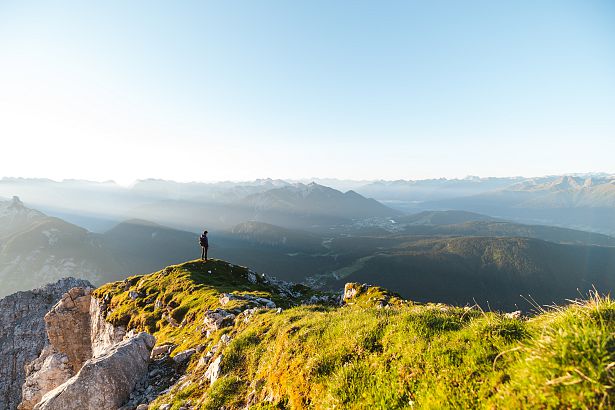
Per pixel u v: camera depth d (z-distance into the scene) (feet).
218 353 56.85
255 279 196.44
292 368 35.73
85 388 52.24
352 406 25.84
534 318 27.45
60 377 189.26
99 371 54.85
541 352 18.79
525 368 18.92
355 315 41.63
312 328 41.29
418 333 28.91
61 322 201.67
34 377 186.70
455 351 24.85
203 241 200.54
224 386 43.27
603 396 15.24
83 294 211.20
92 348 180.34
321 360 32.91
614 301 20.94
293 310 62.34
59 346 199.62
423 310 34.06
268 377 39.42
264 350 47.32
